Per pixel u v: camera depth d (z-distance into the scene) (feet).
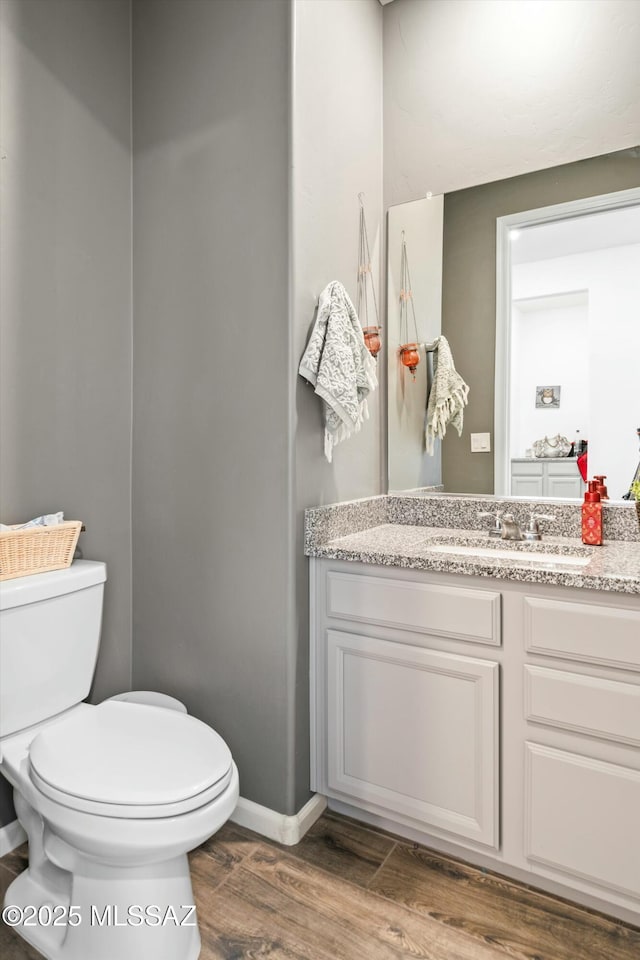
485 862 4.67
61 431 5.30
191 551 5.59
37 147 5.02
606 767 3.92
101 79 5.65
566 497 5.59
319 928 4.07
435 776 4.62
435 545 5.55
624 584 3.73
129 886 3.60
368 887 4.47
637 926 4.10
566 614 4.00
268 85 4.97
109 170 5.74
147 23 5.87
